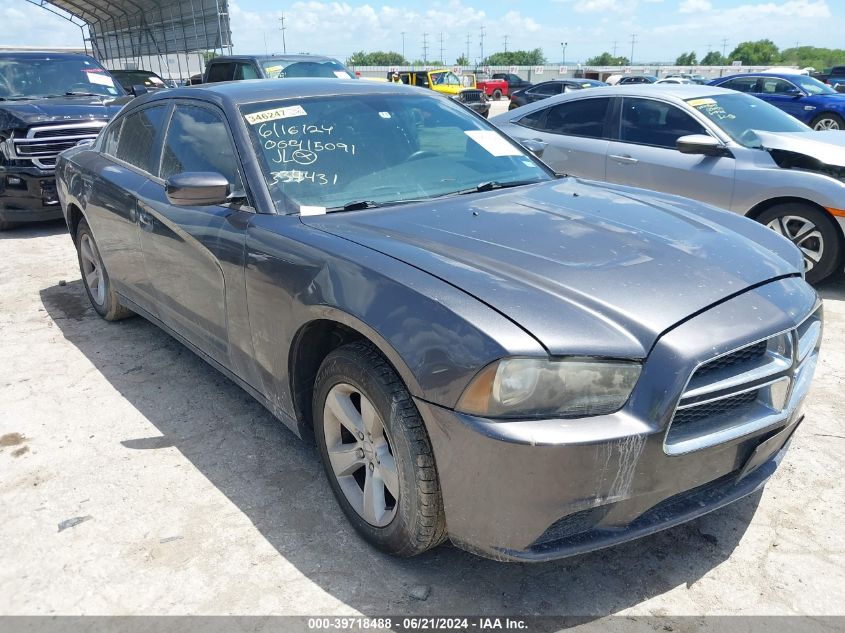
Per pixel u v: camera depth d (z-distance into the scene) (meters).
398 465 2.23
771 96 15.78
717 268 2.34
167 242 3.45
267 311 2.72
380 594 2.33
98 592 2.36
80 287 5.81
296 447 3.27
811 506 2.75
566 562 2.47
